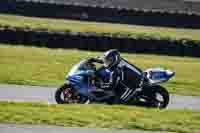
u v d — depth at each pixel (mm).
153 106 39844
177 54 85625
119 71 39969
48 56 71625
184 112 33094
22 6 115750
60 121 28562
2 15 112562
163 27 119875
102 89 39781
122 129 28000
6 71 55906
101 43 83188
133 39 84312
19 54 71188
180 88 54281
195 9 132875
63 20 115188
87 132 26969
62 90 39438
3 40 82562
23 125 27531
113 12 119250
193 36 109250
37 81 51562
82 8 118500
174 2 135625
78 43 82625
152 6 131750
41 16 116562
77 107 32406
